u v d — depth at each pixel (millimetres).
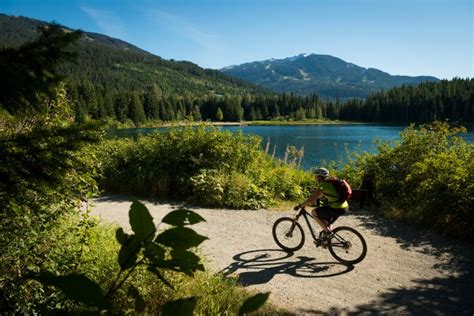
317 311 5090
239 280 6016
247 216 9992
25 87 1405
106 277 3887
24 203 1967
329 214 6801
